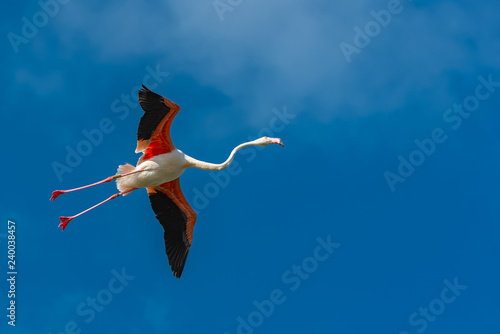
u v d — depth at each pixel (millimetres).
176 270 17203
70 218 16031
